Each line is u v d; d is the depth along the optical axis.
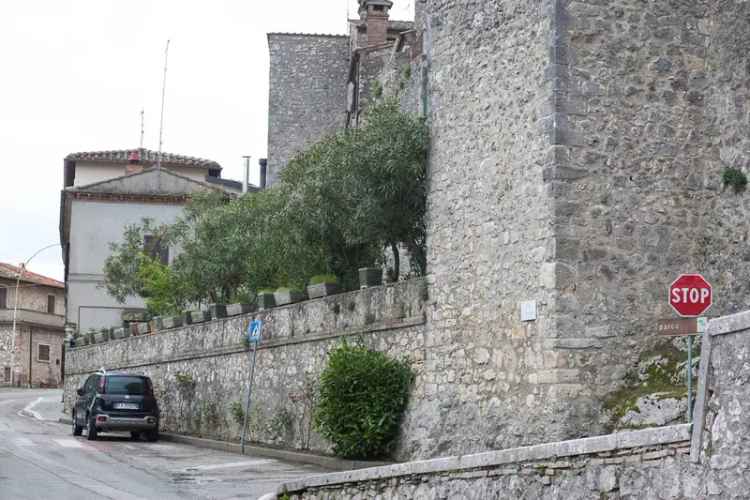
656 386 15.09
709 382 8.48
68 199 55.03
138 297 54.69
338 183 22.31
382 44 38.69
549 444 10.16
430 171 19.02
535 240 15.98
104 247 55.00
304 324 23.91
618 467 9.34
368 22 41.34
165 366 33.62
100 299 54.66
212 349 29.48
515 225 16.50
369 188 21.08
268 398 25.58
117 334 40.12
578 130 15.73
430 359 18.77
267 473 19.56
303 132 46.66
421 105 21.52
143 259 47.16
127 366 37.66
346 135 22.97
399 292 19.95
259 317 26.41
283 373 24.89
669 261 15.92
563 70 15.72
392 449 19.62
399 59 33.41
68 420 39.75
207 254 34.44
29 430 32.56
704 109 16.28
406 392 19.48
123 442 28.69
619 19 16.02
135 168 60.06
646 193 15.93
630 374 15.52
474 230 17.59
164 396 33.38
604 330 15.55
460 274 17.95
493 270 17.03
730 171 15.87
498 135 17.05
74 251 54.81
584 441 9.72
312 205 23.31
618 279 15.69
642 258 15.82
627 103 15.96
